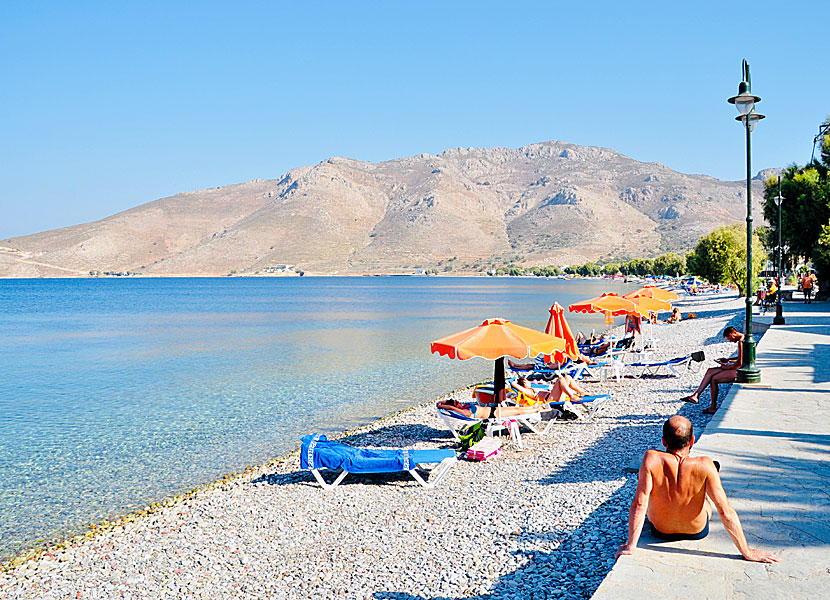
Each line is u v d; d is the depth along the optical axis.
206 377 24.81
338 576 7.20
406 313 64.19
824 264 40.53
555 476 10.16
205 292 141.00
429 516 8.93
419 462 10.55
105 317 65.94
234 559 8.07
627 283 176.25
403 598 6.36
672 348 26.78
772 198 42.91
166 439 15.14
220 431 15.87
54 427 16.61
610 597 4.32
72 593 7.47
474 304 80.06
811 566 4.76
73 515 10.27
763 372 14.41
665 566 4.77
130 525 9.61
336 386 22.14
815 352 17.75
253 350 33.88
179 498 10.88
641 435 12.48
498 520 8.24
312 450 10.91
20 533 9.54
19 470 12.78
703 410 13.88
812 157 43.25
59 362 30.55
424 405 18.39
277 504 10.16
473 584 6.43
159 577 7.71
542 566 6.57
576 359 18.28
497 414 12.41
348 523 9.05
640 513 5.02
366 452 10.91
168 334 44.97
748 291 13.30
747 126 13.54
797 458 7.72
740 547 4.89
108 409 18.95
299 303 89.81
